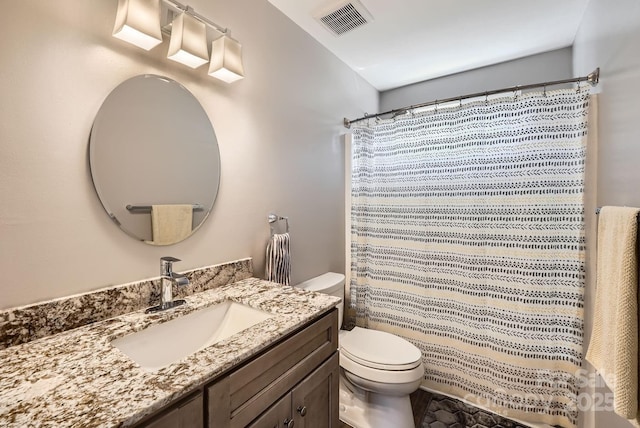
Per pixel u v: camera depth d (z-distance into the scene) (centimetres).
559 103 147
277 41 159
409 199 192
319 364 102
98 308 90
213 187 125
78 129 87
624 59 102
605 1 126
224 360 69
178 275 99
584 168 142
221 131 129
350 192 222
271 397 82
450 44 198
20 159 76
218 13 126
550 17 169
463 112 172
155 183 105
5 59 74
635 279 80
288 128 167
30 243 78
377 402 153
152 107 104
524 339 157
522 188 156
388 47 201
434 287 184
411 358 145
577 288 145
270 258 146
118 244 96
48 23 81
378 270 207
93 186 90
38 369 64
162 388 58
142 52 102
